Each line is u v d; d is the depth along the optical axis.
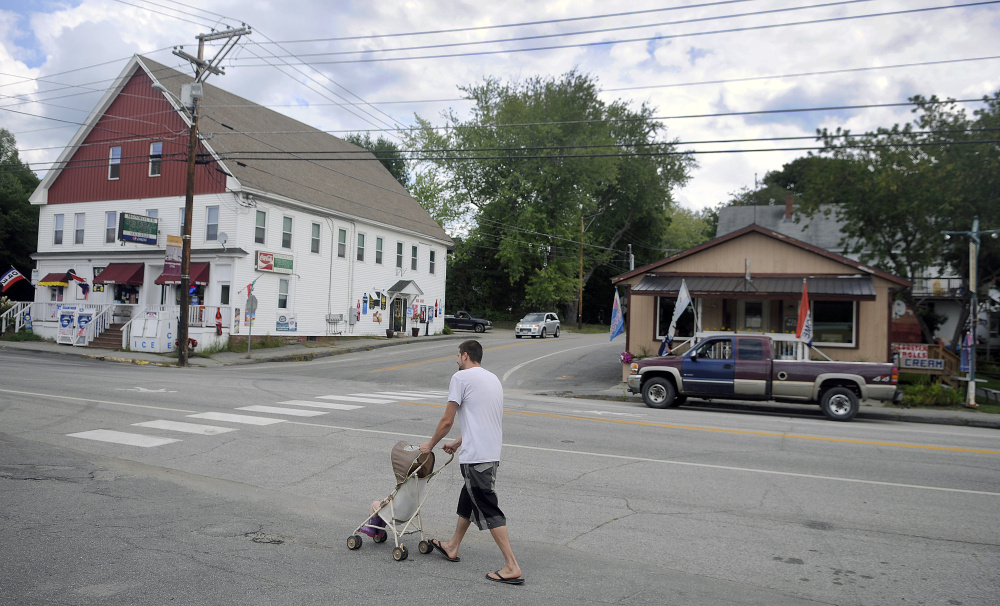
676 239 79.31
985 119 20.23
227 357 26.16
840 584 5.01
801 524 6.48
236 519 6.23
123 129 32.31
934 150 21.28
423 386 20.69
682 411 16.06
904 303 27.27
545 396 19.47
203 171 29.30
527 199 52.19
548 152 50.03
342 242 34.66
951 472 8.90
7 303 32.75
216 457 8.84
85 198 33.38
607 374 24.58
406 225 40.09
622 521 6.49
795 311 21.45
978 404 18.42
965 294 23.55
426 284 42.94
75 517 6.11
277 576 4.77
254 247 28.91
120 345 27.80
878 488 7.92
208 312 27.42
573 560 5.39
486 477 4.85
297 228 31.45
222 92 34.16
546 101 52.12
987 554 5.71
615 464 8.91
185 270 24.22
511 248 51.22
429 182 56.12
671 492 7.55
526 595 4.57
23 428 10.36
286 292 30.92
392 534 5.92
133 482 7.48
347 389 17.94
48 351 26.17
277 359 26.67
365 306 36.34
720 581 5.01
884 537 6.13
